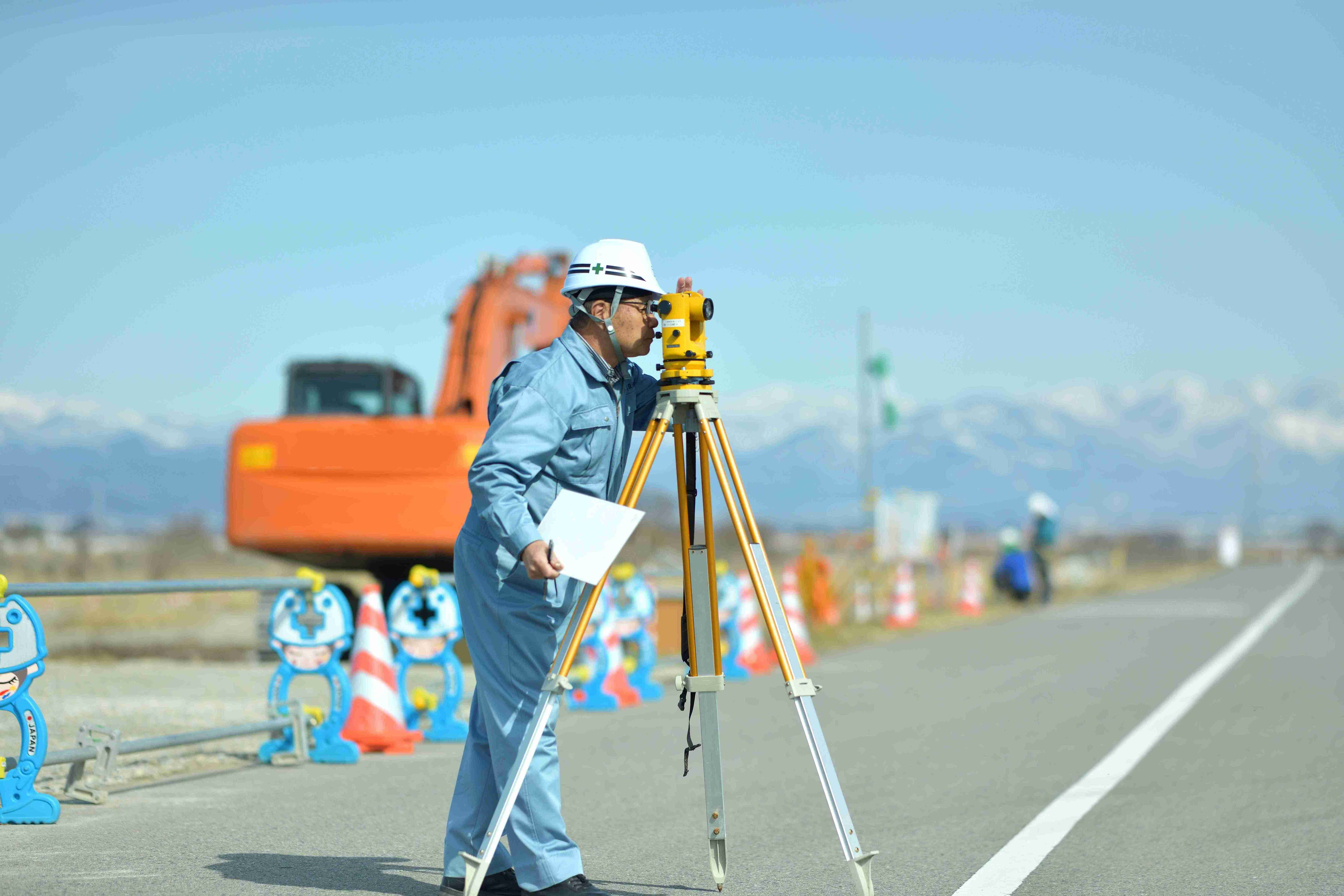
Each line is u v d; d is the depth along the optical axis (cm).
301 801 1223
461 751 1570
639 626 2212
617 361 816
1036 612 5056
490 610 795
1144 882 938
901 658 2905
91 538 10331
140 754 1473
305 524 2573
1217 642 3272
